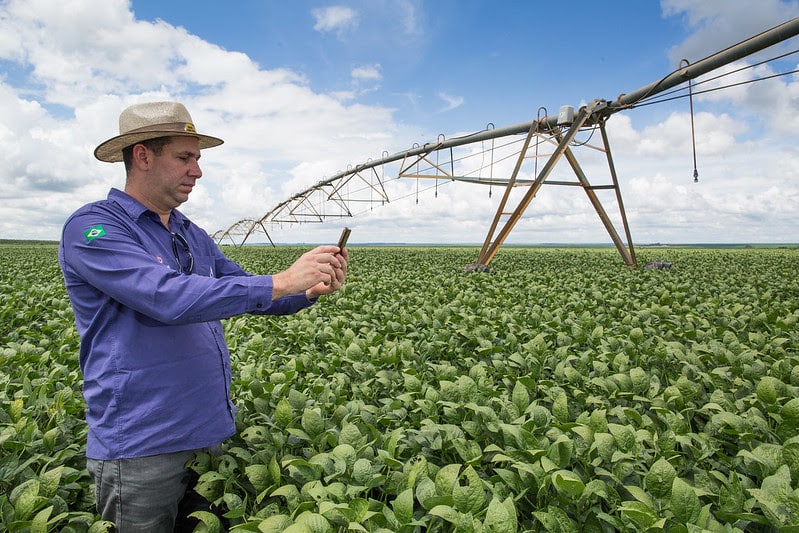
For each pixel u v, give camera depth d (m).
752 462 2.88
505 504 2.24
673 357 5.11
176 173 2.81
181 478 2.86
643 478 2.90
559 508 2.58
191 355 2.82
